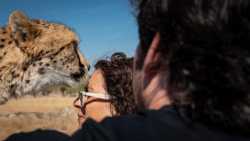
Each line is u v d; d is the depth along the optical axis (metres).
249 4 0.91
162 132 0.94
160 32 0.99
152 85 1.02
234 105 0.90
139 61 1.07
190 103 0.93
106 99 2.28
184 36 0.94
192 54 0.92
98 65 2.36
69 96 26.78
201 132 0.92
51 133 1.00
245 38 0.90
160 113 0.97
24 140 0.97
